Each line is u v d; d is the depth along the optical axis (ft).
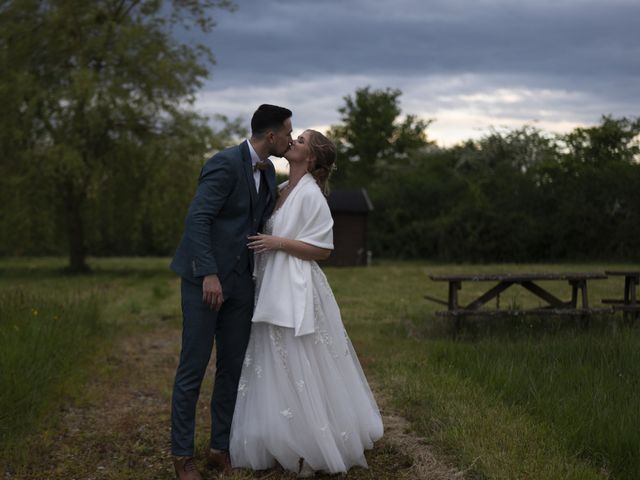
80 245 72.64
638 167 88.53
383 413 15.37
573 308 25.55
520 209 95.30
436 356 20.21
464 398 15.46
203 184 11.85
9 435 13.35
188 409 11.78
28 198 65.21
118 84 64.28
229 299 12.15
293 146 12.53
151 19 67.67
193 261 11.68
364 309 36.01
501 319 26.73
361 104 183.42
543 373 16.22
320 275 12.36
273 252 12.10
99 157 66.85
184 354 11.89
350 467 12.14
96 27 67.56
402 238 102.78
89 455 13.16
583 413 13.08
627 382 14.90
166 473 12.26
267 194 12.46
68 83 64.69
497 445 12.34
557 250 89.51
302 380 11.64
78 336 22.76
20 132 61.77
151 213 66.18
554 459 11.37
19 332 19.08
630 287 26.43
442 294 43.62
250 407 11.99
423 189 110.01
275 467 12.21
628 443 11.43
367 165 179.73
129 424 15.17
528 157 123.75
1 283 57.77
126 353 23.82
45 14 66.13
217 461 12.37
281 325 11.58
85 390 17.89
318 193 12.30
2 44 65.36
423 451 12.66
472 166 126.11
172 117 68.74
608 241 87.40
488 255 92.94
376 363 20.75
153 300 42.01
